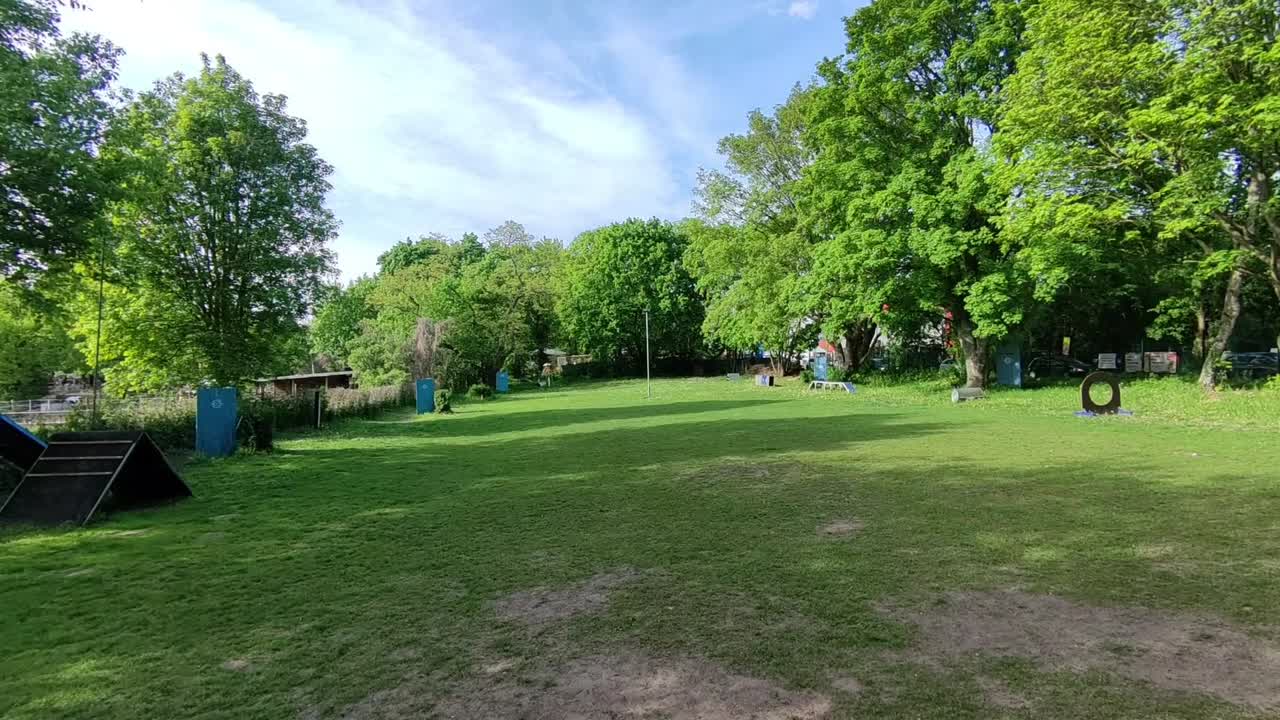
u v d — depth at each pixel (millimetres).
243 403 18078
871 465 10328
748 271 34969
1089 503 7309
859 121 24719
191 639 4418
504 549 6352
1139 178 17375
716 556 5836
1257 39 14297
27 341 35844
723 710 3227
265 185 20375
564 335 57281
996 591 4723
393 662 3951
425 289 45844
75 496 8141
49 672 3975
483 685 3613
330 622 4637
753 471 10219
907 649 3830
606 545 6355
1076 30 15547
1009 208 19781
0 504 9539
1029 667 3557
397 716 3326
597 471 10883
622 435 16203
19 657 4207
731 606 4621
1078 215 17094
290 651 4164
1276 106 12852
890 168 24844
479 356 43812
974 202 22078
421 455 14000
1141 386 21609
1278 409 14773
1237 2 14352
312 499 9305
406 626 4508
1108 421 15438
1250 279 19656
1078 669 3518
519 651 4035
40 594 5402
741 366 59500
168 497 9305
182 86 19781
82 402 17906
